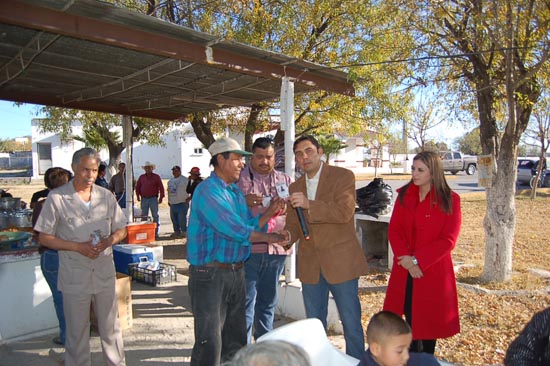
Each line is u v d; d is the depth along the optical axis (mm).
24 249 4773
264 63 5059
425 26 6621
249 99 7215
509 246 6551
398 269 3684
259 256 4098
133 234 7836
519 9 5477
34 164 35688
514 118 6133
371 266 7770
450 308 3500
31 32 4176
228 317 3457
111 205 3744
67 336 3602
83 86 6484
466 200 18312
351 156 40594
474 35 6180
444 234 3477
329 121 9328
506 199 6531
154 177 11430
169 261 8617
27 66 5211
